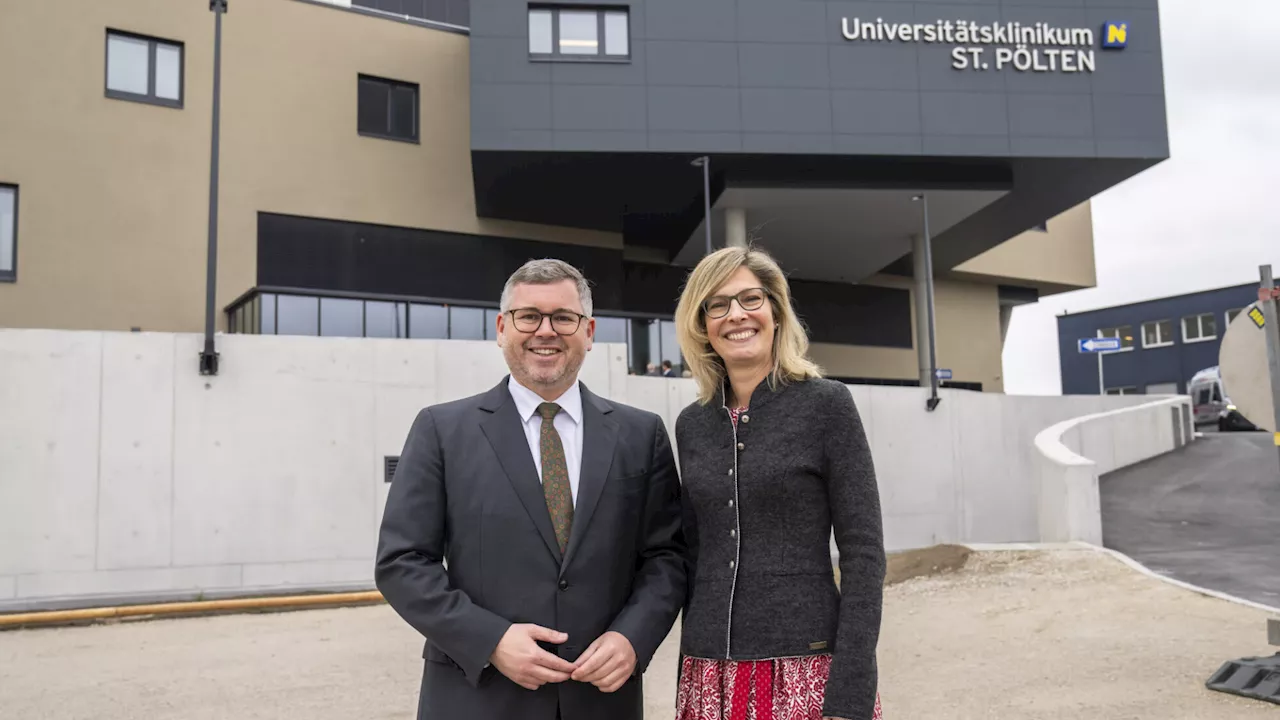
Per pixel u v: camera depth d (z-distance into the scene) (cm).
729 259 255
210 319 1120
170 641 825
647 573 257
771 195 2081
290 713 556
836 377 2983
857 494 234
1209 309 4144
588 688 239
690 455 256
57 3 1741
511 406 260
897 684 583
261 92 1917
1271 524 1204
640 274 2591
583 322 262
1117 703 510
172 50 1853
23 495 1019
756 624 231
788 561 236
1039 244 3438
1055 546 1035
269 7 1944
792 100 1898
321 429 1148
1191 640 648
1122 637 673
